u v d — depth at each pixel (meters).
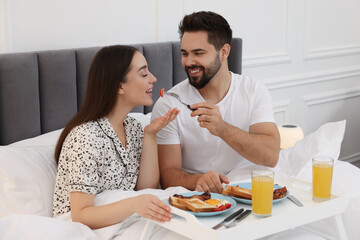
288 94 3.31
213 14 1.84
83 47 2.31
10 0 2.05
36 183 1.63
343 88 3.67
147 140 1.77
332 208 1.40
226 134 1.71
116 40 2.43
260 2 3.04
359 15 3.69
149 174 1.77
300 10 3.27
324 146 2.07
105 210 1.42
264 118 1.89
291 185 1.56
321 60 3.48
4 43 2.06
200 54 1.81
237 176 1.84
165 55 2.48
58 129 2.13
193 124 1.90
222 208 1.33
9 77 1.95
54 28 2.21
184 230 1.27
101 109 1.61
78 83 2.19
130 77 1.62
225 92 1.93
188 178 1.79
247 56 3.03
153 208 1.33
